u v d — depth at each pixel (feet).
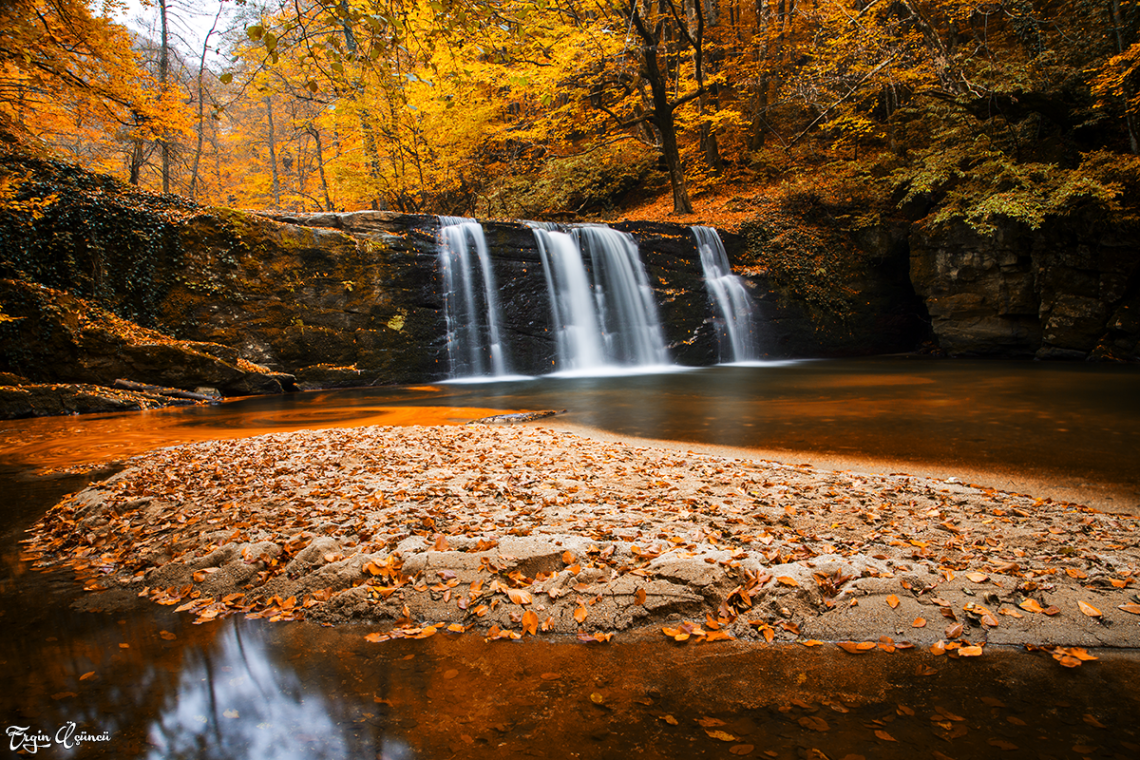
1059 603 9.88
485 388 49.65
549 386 49.44
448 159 76.43
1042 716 7.51
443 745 7.14
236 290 51.03
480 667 8.87
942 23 73.67
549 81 65.62
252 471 20.06
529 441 24.93
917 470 19.79
